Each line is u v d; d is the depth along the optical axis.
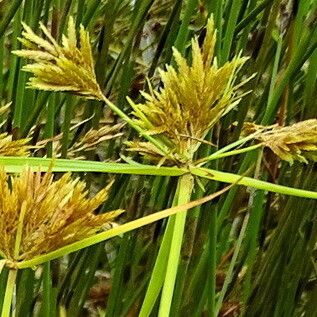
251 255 0.46
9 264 0.21
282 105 0.41
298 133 0.26
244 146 0.44
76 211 0.21
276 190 0.25
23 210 0.21
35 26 0.45
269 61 0.45
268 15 0.44
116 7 0.45
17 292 0.44
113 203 0.46
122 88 0.46
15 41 0.46
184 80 0.24
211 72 0.24
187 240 0.39
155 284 0.24
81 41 0.25
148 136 0.25
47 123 0.42
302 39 0.40
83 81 0.25
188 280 0.45
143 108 0.25
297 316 0.57
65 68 0.25
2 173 0.21
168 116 0.25
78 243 0.22
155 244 0.46
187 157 0.25
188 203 0.24
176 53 0.25
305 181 0.46
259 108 0.46
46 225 0.21
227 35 0.39
